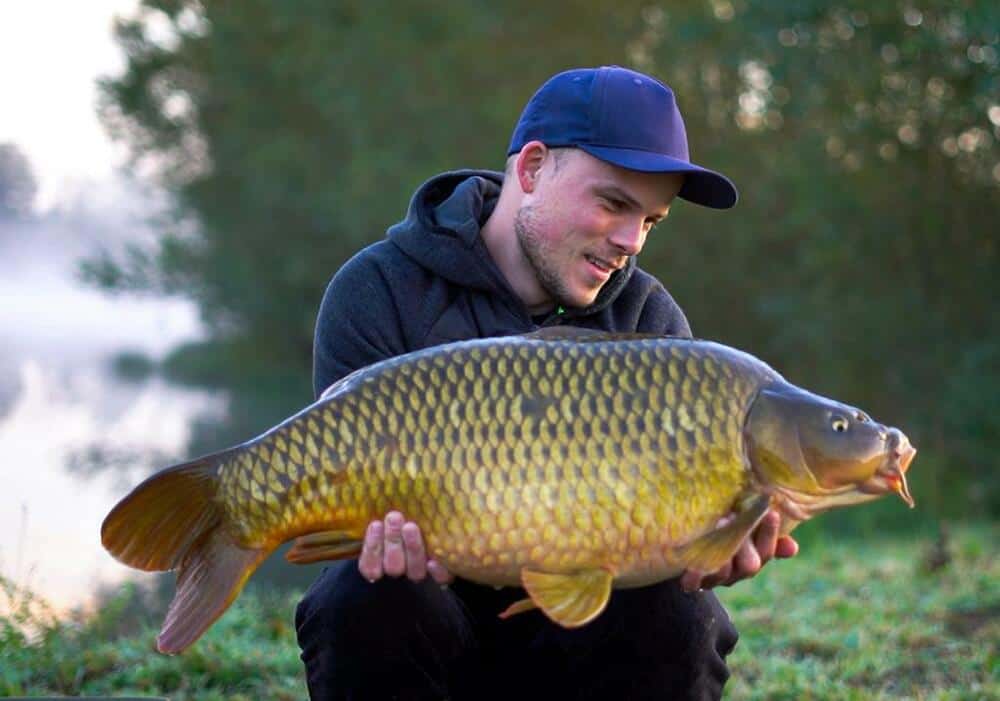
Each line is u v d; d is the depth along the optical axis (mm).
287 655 3980
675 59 16047
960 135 11953
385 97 19812
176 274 26719
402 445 2254
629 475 2244
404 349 2760
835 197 12523
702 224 16281
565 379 2252
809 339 13234
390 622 2535
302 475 2273
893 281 12781
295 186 23797
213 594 2293
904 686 3984
